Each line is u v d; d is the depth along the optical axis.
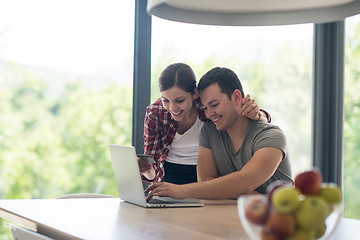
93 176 3.67
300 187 1.03
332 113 4.05
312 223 0.96
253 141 2.12
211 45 3.66
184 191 1.94
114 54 3.49
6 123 3.46
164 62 3.49
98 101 3.59
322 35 4.03
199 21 1.71
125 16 3.47
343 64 4.02
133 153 1.85
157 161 2.63
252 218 0.99
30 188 3.52
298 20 1.74
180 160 2.67
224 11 1.73
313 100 4.06
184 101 2.39
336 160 4.04
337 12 1.69
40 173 3.55
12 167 3.47
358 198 3.98
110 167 3.70
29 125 3.52
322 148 4.06
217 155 2.25
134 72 3.40
